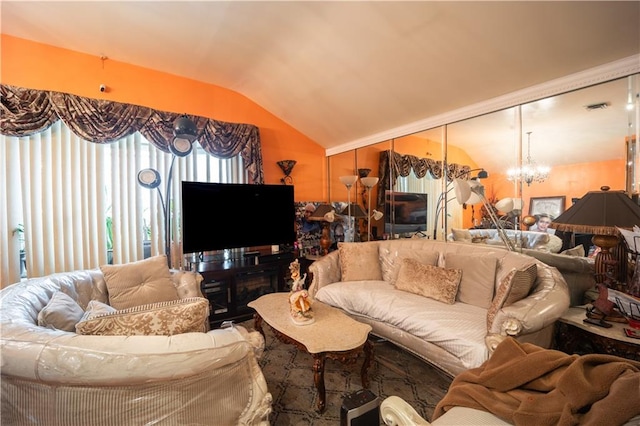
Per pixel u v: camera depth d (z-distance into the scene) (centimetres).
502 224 259
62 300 158
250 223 353
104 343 94
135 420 94
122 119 298
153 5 223
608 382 86
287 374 218
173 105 337
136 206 317
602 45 183
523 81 229
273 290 369
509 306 164
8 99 250
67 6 225
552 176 228
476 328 185
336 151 440
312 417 171
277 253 381
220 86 368
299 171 433
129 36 264
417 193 331
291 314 210
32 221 269
